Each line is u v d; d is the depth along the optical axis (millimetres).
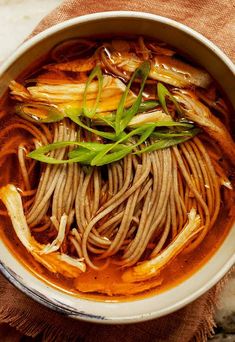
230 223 347
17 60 327
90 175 345
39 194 344
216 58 332
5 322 374
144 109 341
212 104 347
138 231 346
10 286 370
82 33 335
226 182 351
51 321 371
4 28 378
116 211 349
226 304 376
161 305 325
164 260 343
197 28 380
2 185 346
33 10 381
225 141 348
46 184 344
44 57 338
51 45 334
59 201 344
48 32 325
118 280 344
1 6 380
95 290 341
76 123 341
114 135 335
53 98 340
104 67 345
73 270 341
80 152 335
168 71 345
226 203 351
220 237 348
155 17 327
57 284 341
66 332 373
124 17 327
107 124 339
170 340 372
